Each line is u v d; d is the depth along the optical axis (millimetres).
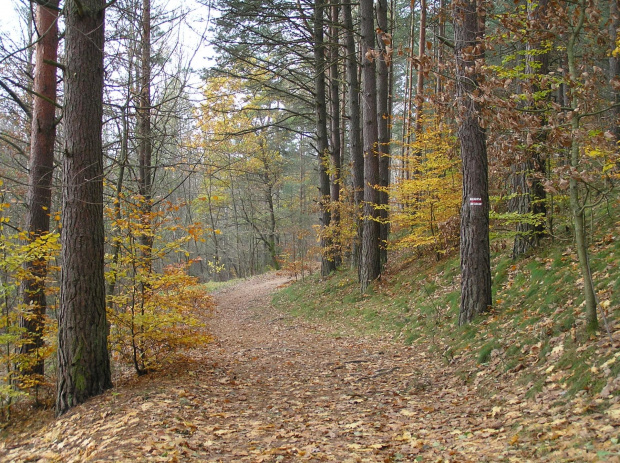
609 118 6188
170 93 8836
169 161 11172
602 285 6168
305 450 4293
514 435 3887
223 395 6434
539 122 5148
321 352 9547
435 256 13953
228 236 43219
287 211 40281
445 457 3766
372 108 14172
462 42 7465
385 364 7984
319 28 16922
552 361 5203
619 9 4934
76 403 6164
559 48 8031
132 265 7383
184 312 8242
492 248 11516
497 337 6832
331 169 17344
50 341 8195
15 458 5082
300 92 23562
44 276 7770
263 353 9773
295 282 21188
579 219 5152
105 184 8562
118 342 7262
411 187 12461
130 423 4875
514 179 9984
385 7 14695
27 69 9750
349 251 19031
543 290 7504
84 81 6281
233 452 4312
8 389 6641
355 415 5473
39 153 7973
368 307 13344
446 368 7016
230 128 19250
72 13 6258
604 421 3506
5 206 6723
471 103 6398
